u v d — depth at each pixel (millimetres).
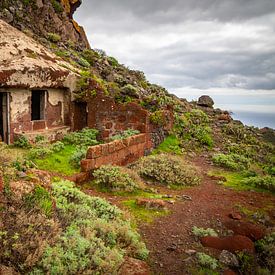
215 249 6566
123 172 10016
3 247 4445
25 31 20469
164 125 16359
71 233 5348
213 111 26016
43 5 24500
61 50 20844
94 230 5781
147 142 14125
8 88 12562
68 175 9859
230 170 13695
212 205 9086
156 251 6273
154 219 7656
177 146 16016
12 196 5430
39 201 5656
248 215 8562
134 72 25047
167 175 10914
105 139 14875
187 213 8266
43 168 10297
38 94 14648
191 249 6445
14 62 12898
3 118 12812
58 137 14539
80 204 7105
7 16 20625
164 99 21891
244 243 6668
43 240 4801
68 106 15523
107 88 17000
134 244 6074
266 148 19516
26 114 13531
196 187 10773
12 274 4105
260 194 10625
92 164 10055
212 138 18766
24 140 12719
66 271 4465
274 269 6023
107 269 4855
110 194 9086
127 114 14539
